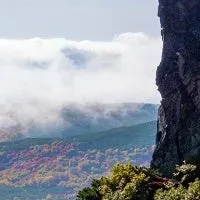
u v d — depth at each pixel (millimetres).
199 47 58656
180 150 57406
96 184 53125
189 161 52062
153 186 48188
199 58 58219
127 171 51438
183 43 60219
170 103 59969
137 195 47531
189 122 57344
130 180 50219
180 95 58938
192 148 55781
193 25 60438
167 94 60531
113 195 48688
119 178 51219
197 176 48062
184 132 57500
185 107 58156
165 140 59344
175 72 60312
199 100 56688
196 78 57531
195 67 58062
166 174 56938
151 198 47125
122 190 48781
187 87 58406
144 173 51281
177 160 57156
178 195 43562
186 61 59062
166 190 47281
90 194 51250
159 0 63250
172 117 59562
